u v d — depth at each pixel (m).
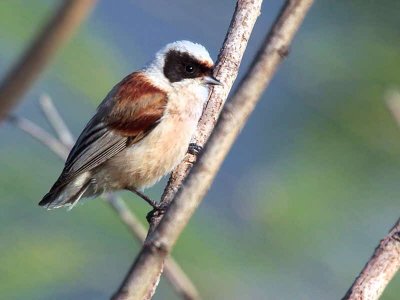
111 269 11.06
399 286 10.84
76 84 11.84
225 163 12.46
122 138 10.38
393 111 6.66
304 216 11.84
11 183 11.26
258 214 11.97
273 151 12.64
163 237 3.99
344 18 12.84
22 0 11.59
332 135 12.50
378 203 12.12
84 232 11.21
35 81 3.18
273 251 11.73
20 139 11.59
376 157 12.28
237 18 9.24
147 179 10.56
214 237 11.62
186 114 10.38
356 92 12.56
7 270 10.65
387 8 12.62
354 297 5.52
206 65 10.51
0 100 3.02
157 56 10.89
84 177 10.46
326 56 12.75
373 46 12.63
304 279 11.64
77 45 12.00
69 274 10.85
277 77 13.01
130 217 6.86
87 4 3.02
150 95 10.35
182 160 10.12
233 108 3.95
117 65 12.63
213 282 11.05
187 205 4.01
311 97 12.74
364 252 11.86
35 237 10.95
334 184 12.12
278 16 3.86
